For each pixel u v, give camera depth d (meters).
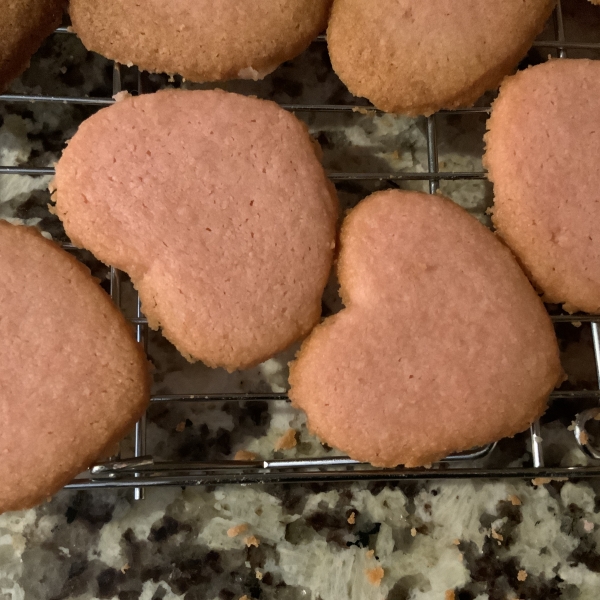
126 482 0.17
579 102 0.18
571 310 0.18
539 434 0.19
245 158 0.17
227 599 0.18
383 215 0.17
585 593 0.19
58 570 0.18
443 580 0.19
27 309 0.16
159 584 0.18
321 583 0.18
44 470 0.16
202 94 0.17
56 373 0.16
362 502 0.19
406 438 0.16
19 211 0.19
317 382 0.16
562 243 0.17
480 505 0.19
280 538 0.19
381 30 0.18
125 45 0.18
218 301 0.16
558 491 0.19
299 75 0.20
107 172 0.17
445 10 0.18
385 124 0.20
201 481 0.17
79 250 0.19
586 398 0.19
